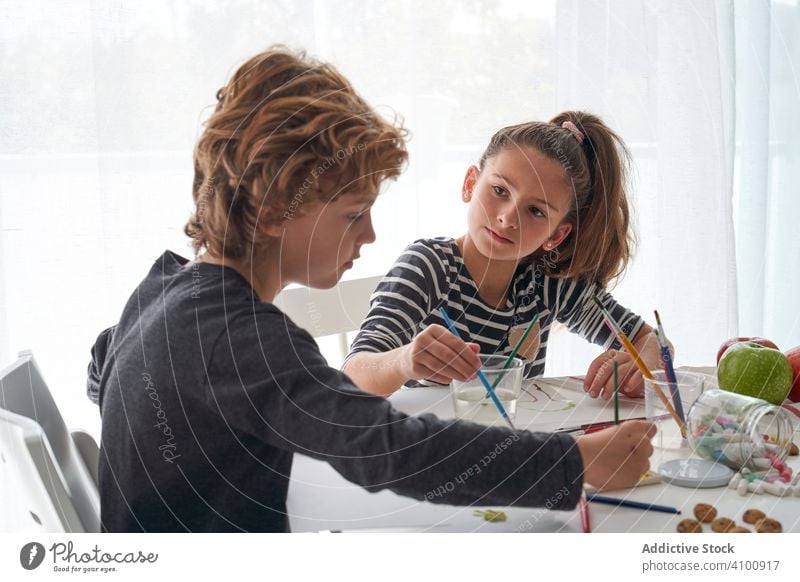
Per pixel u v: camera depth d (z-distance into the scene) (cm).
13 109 129
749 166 167
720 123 151
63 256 134
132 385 60
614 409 79
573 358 151
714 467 62
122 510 62
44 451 55
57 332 135
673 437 69
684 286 155
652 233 153
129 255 133
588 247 107
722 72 153
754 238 168
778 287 175
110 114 129
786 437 65
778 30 167
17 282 133
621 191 108
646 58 149
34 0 127
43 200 132
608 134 105
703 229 154
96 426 138
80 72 130
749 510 56
